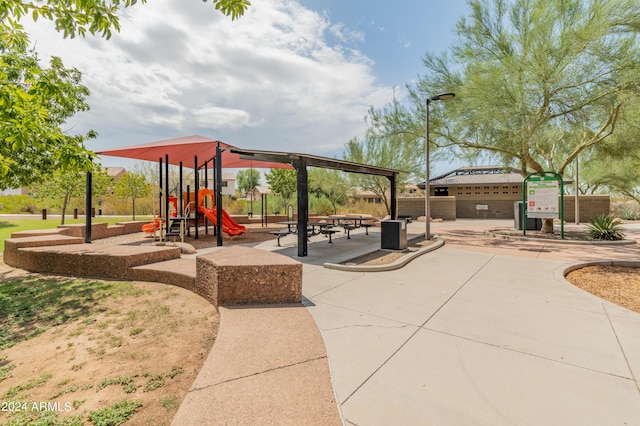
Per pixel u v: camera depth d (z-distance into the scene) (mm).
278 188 33188
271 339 3354
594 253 9219
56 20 3666
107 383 2900
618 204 29047
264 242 11750
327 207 28203
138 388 2842
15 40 3934
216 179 10320
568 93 11047
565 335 3586
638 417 2209
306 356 2986
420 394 2473
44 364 3326
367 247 10289
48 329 4211
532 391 2521
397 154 21688
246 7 4145
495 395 2467
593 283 6105
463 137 13938
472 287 5605
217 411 2150
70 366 3268
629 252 9398
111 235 13586
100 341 3809
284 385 2492
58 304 5117
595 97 11008
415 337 3531
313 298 4949
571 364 2949
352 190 26688
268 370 2717
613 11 9844
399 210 26703
